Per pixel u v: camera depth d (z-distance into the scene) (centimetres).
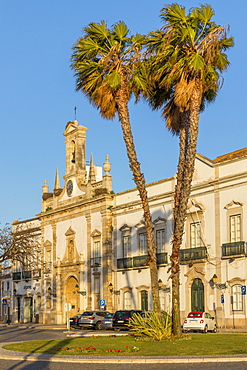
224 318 3666
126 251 4712
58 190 5819
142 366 1777
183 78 2648
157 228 4353
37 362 1986
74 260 5378
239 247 3581
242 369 1600
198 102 2648
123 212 4772
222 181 3769
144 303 4438
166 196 4272
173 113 3012
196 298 3928
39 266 5959
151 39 2783
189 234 4006
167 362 1833
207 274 3828
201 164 3975
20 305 6431
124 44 3036
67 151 5678
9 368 1830
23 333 3853
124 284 4678
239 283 3575
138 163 2806
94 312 4200
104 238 4938
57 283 5631
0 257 4791
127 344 2336
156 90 2984
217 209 3800
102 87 2916
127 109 2912
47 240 5897
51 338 3167
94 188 5203
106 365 1838
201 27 2717
